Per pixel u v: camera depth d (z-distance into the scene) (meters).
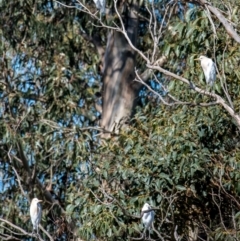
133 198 25.86
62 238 29.94
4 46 33.62
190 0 21.69
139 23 36.12
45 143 31.75
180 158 25.62
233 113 20.38
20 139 31.69
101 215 25.72
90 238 26.02
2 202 32.19
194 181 26.08
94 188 26.67
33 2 33.94
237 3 25.06
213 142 26.16
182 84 26.06
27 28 34.12
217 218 26.34
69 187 28.91
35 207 23.47
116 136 28.06
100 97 36.12
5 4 33.69
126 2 34.34
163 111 26.72
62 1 33.84
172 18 31.06
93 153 28.45
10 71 33.91
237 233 24.48
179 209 26.44
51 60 34.19
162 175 25.73
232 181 25.53
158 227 25.50
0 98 33.06
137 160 26.23
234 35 20.69
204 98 25.86
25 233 25.08
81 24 34.41
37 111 32.91
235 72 25.20
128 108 35.06
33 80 33.84
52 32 34.06
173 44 26.44
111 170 26.67
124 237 25.92
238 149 25.97
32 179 32.06
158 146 26.19
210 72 22.50
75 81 33.62
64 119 33.34
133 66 35.59
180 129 25.95
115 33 35.50
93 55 35.44
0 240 29.34
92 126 33.72
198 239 26.91
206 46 25.14
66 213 26.81
